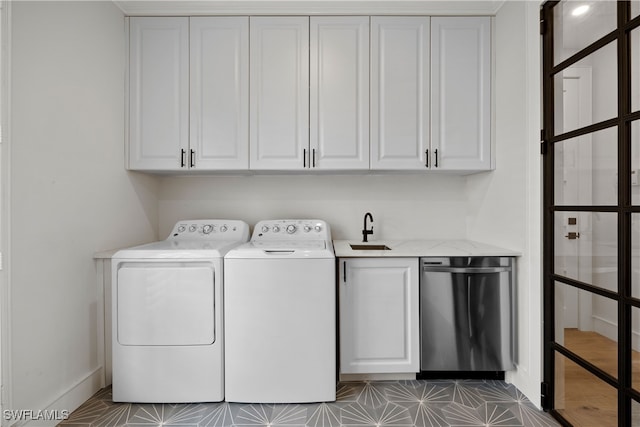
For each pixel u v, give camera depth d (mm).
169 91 2213
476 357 1964
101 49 1968
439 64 2230
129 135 2207
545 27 1745
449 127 2232
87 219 1849
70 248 1722
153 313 1772
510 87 2033
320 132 2232
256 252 1784
